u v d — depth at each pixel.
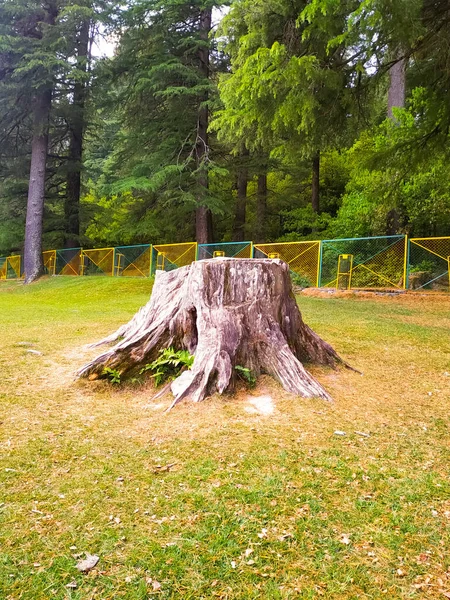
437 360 5.29
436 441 3.06
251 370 4.02
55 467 2.60
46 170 21.78
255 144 8.88
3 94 18.17
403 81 12.18
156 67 15.88
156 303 4.78
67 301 13.66
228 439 2.99
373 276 13.88
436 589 1.69
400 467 2.67
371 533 2.02
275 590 1.67
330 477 2.52
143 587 1.68
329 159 21.58
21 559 1.82
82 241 22.81
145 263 18.58
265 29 7.37
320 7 6.08
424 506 2.25
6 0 17.27
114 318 8.04
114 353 4.15
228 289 4.23
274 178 23.81
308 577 1.74
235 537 1.97
